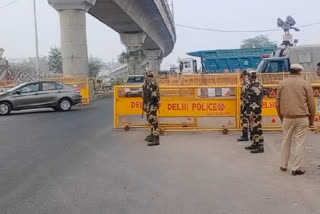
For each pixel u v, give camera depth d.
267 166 8.10
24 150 10.19
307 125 7.42
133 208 5.70
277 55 21.73
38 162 8.76
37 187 6.83
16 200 6.15
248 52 35.41
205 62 35.72
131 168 8.10
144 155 9.38
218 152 9.59
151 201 6.00
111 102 27.38
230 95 12.58
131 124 13.51
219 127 12.68
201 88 12.62
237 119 12.60
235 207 5.66
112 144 10.91
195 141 11.18
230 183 6.90
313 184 6.75
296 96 7.38
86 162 8.71
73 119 17.19
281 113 7.60
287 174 7.45
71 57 29.22
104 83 41.28
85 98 25.84
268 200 5.95
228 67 35.50
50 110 22.33
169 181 7.08
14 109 20.02
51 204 5.93
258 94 9.44
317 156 8.91
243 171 7.73
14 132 13.57
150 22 50.19
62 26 29.33
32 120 17.23
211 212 5.48
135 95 13.39
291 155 8.92
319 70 8.19
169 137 11.94
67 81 27.17
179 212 5.50
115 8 35.78
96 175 7.57
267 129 12.61
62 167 8.27
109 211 5.59
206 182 6.98
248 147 9.86
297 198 6.02
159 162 8.62
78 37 29.25
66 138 12.03
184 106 12.68
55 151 10.00
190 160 8.77
